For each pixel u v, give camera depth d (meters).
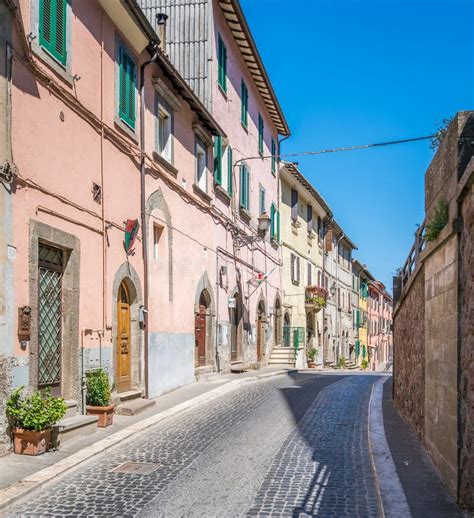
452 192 7.29
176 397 14.66
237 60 23.64
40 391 9.57
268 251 27.97
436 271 8.30
